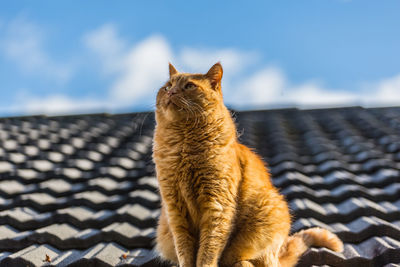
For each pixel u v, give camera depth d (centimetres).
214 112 158
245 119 288
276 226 156
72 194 197
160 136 161
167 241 161
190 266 152
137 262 158
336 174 201
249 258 155
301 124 273
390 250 157
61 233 169
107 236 168
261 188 159
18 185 204
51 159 225
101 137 260
